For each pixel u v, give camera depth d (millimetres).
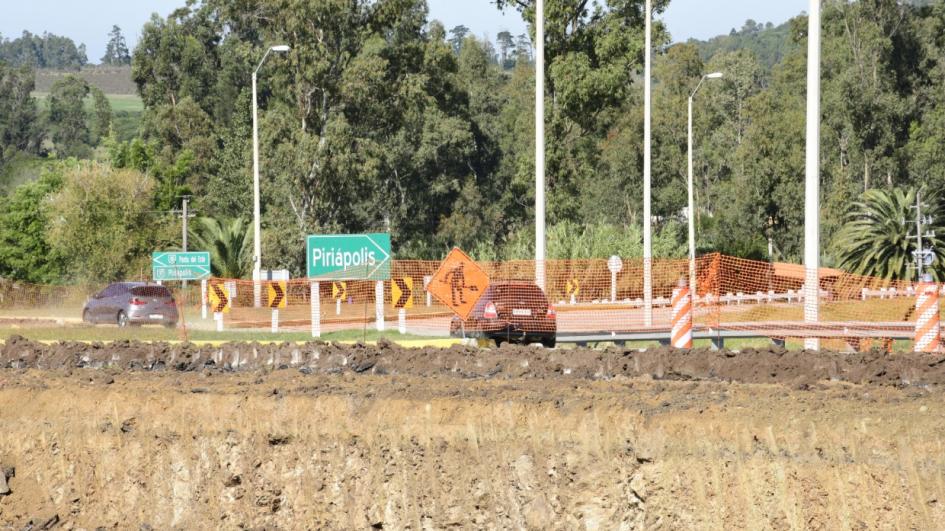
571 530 21609
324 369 30172
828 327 48250
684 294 36812
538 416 22531
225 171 150375
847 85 138500
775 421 20719
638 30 106375
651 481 21156
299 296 77938
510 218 171375
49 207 107438
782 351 27484
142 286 65750
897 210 88750
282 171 105812
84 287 82188
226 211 148625
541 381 26000
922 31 155000
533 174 112125
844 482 19812
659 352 27844
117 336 53250
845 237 91125
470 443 22812
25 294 82438
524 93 181500
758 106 156875
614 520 21359
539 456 22172
